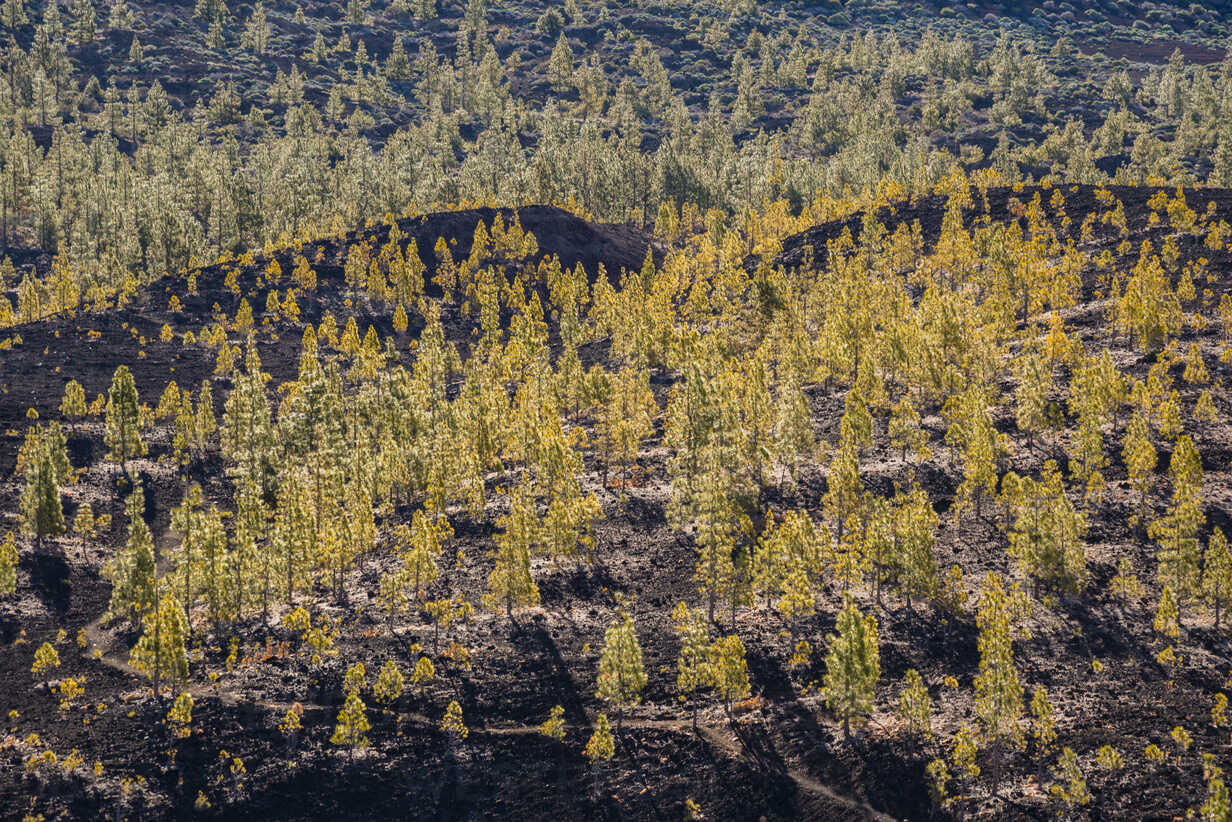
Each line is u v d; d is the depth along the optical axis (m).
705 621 78.00
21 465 113.38
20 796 64.56
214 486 119.31
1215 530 76.38
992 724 61.94
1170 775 59.59
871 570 80.38
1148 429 99.12
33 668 77.00
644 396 119.88
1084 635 73.81
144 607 83.44
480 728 71.94
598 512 95.38
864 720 68.62
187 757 68.56
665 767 67.75
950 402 108.81
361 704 68.75
